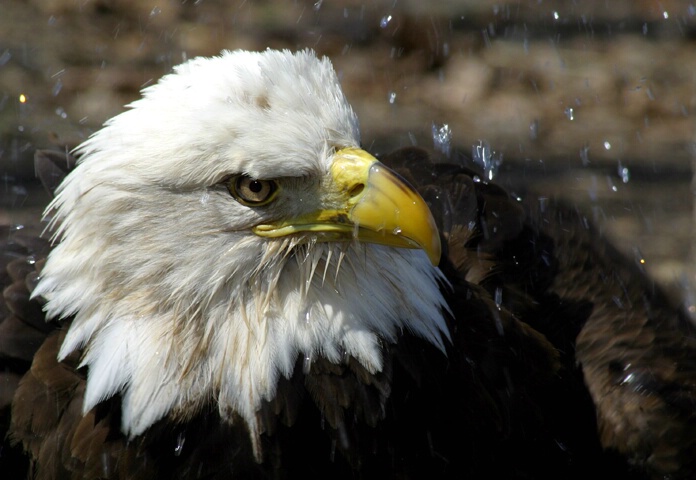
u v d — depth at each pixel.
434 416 6.19
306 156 5.62
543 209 9.08
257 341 5.84
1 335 6.66
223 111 5.57
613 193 14.18
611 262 8.65
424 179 8.12
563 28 20.75
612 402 7.55
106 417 5.89
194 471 5.89
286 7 20.44
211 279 5.77
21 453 6.41
